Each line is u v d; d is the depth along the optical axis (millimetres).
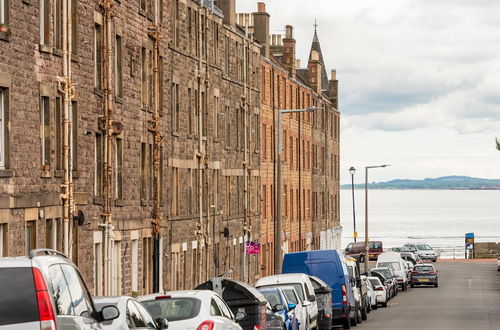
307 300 45344
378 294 75375
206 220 68062
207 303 27641
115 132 48031
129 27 51062
